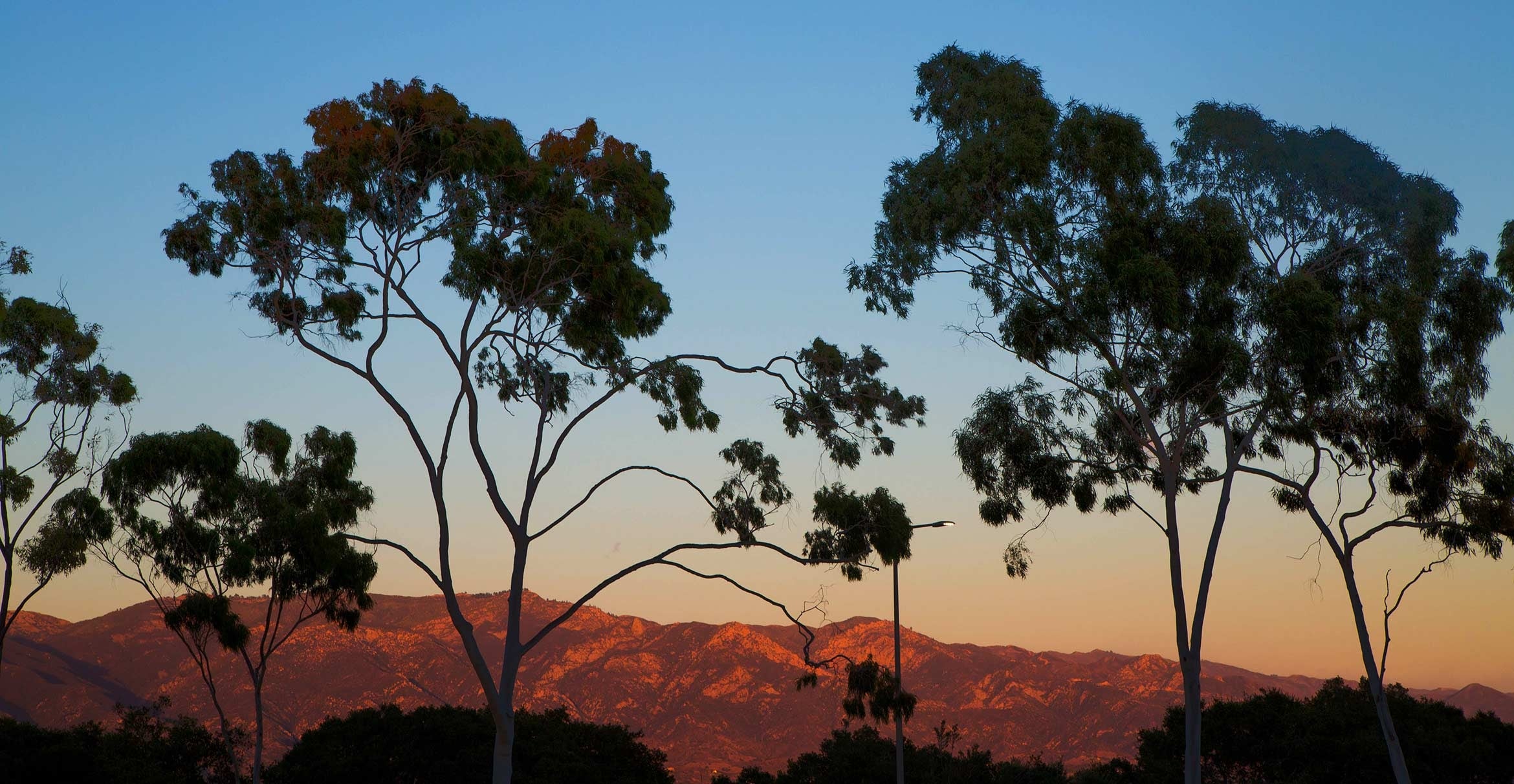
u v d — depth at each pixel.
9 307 39.91
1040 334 37.38
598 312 33.12
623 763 69.00
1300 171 38.72
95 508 41.94
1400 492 40.72
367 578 44.53
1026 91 37.09
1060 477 40.47
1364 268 39.31
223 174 31.75
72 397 41.22
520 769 62.97
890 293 39.66
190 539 42.50
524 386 35.31
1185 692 36.31
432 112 31.17
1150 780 68.75
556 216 32.19
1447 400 37.53
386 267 32.22
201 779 64.44
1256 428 38.97
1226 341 34.84
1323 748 63.97
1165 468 37.31
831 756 79.62
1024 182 36.06
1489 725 68.19
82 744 59.66
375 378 32.25
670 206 35.19
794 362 34.94
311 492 45.25
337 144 31.23
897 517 34.56
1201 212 35.56
